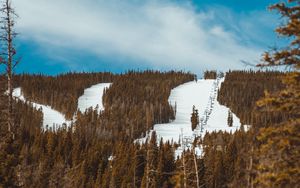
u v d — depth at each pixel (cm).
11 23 2097
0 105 2094
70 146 12175
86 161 10850
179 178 3175
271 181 1222
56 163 9806
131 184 9094
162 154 9444
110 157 12600
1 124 2100
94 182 10581
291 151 1232
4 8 2080
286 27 1237
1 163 2048
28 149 10956
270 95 1270
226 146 10500
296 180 1195
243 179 1316
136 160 9531
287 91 1255
